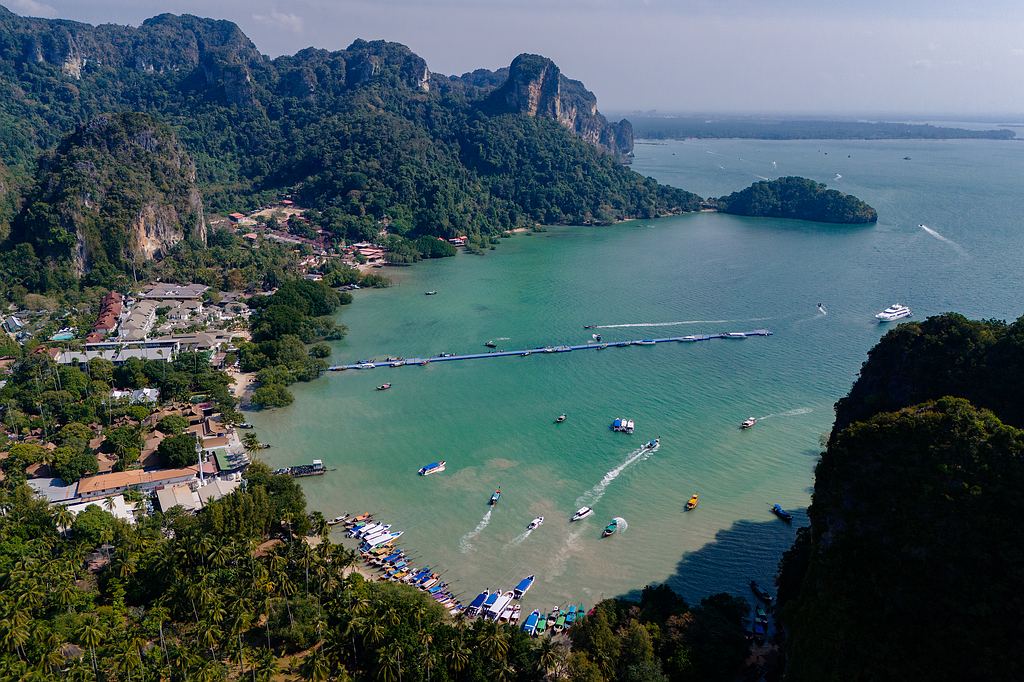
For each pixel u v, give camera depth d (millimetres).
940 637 92062
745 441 182500
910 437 107250
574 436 186625
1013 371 117000
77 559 124312
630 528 148125
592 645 106750
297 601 116875
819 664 97688
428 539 144875
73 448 162750
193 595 113500
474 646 106688
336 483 165375
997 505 96875
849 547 103375
